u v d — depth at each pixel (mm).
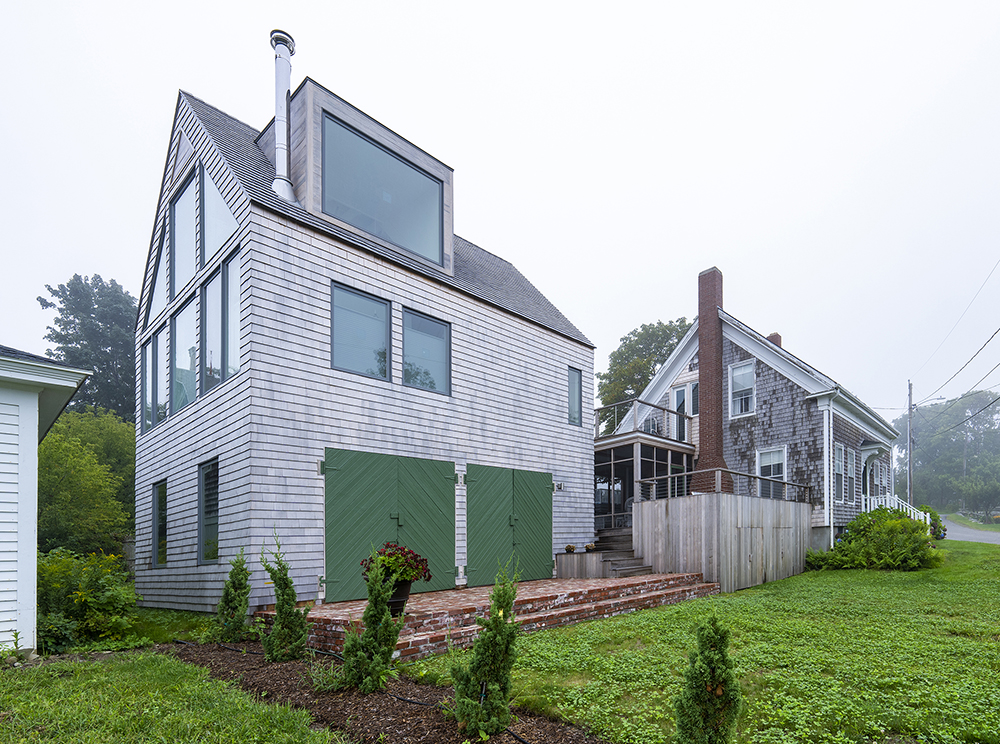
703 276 20500
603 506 19578
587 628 8211
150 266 14734
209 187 11242
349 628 6605
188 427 11141
